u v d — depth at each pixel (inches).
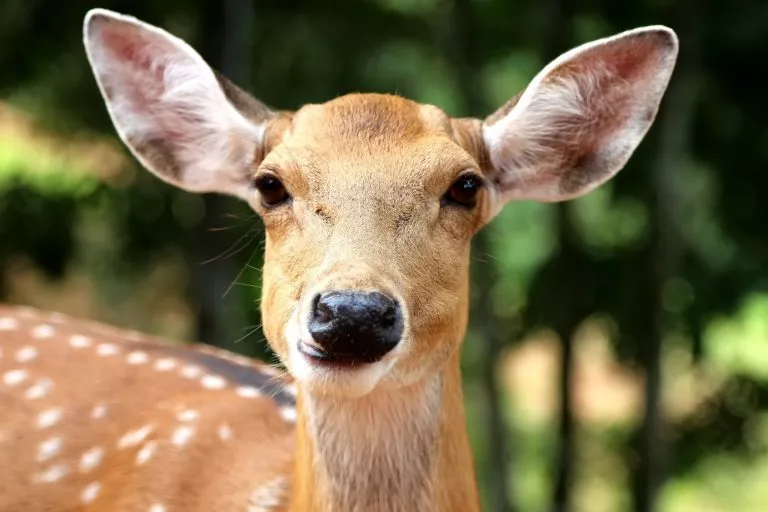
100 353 277.0
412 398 191.0
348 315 162.7
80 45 468.8
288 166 187.8
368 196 182.7
